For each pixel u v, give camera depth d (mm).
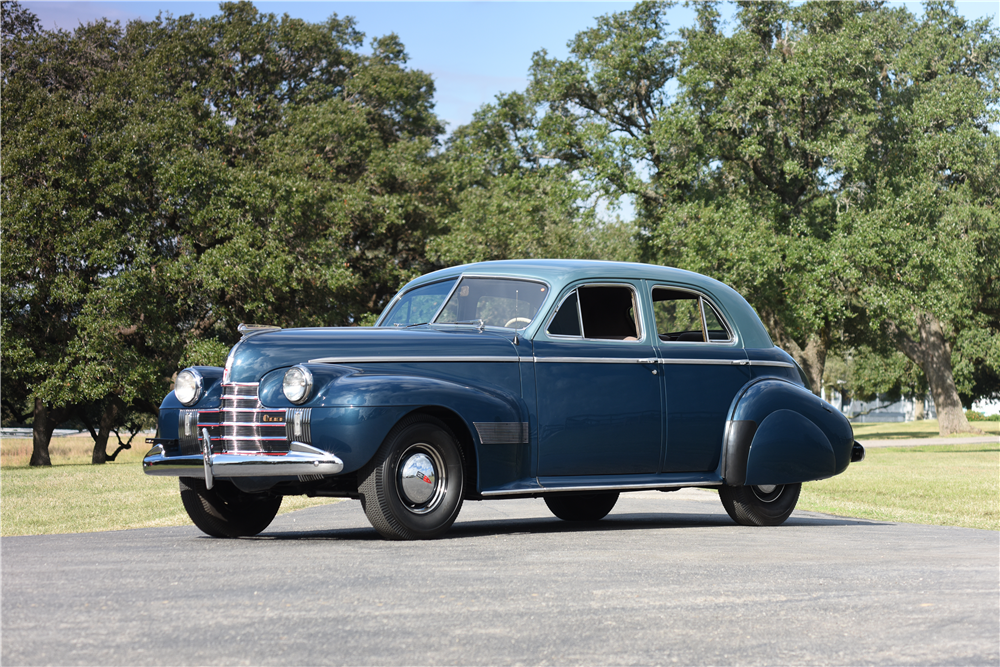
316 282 32938
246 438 6426
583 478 7301
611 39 37906
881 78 35188
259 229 32031
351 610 3889
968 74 39094
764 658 3186
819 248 30672
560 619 3748
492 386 6953
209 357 30672
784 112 32750
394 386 6359
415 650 3236
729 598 4215
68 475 21141
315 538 6953
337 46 40219
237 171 32562
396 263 39094
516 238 35844
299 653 3184
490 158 40688
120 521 9750
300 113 36125
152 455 6945
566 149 37938
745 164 34219
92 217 31578
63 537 7281
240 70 37719
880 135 34031
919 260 31000
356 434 6176
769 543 6484
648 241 36938
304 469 6195
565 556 5555
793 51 33750
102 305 30406
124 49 37219
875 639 3467
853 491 14742
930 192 32875
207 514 7277
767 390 8172
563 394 7219
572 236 37938
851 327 45844
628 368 7543
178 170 31141
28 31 36688
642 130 37719
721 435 7988
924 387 67875
